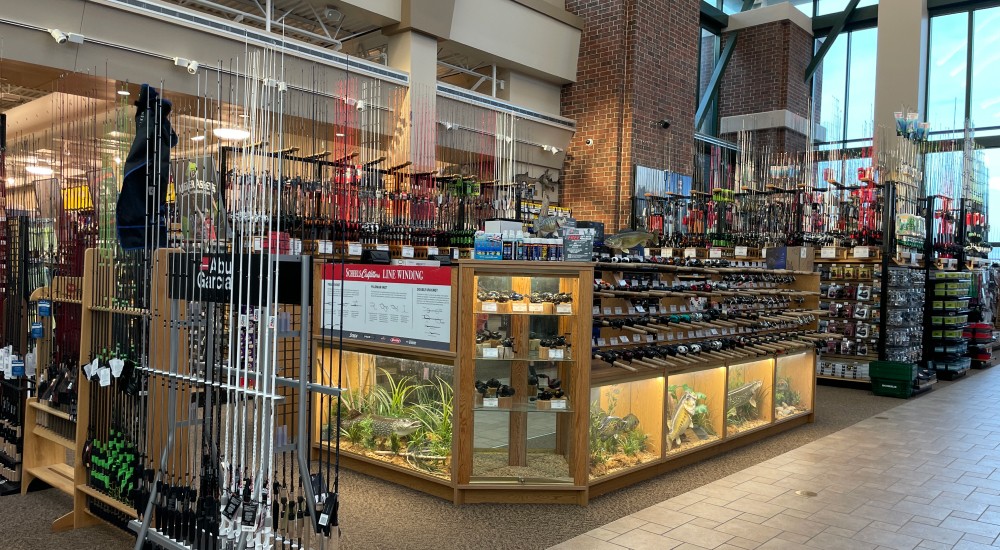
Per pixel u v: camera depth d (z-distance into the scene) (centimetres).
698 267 562
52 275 421
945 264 1051
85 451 374
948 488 469
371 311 465
